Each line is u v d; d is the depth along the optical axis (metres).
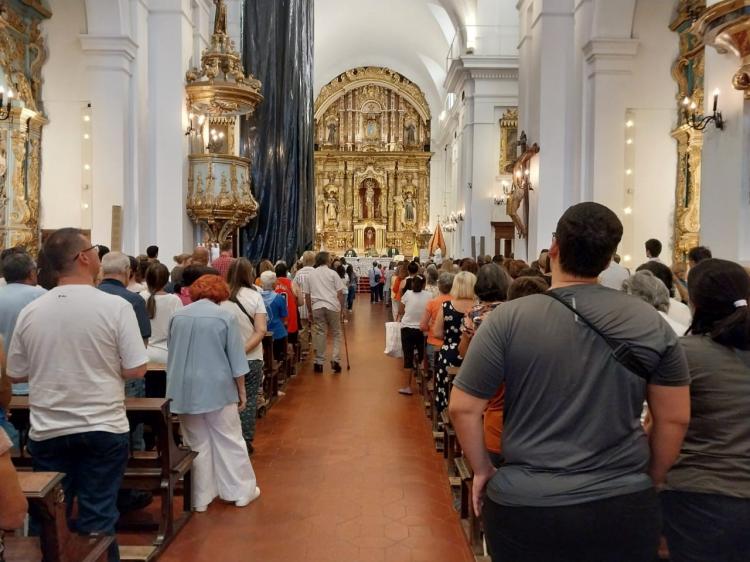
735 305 2.38
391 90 34.25
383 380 9.46
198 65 11.96
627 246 10.07
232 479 4.73
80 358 3.22
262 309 5.92
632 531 1.90
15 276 4.02
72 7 9.92
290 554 3.99
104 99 9.88
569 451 1.94
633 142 10.01
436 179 33.38
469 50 19.72
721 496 2.30
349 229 34.03
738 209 5.86
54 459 3.28
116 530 4.29
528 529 1.92
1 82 9.12
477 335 2.10
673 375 1.99
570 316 2.00
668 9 9.85
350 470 5.54
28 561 2.50
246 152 13.87
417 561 3.92
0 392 2.71
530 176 12.03
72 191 10.04
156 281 5.32
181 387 4.53
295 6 14.92
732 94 5.97
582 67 10.51
